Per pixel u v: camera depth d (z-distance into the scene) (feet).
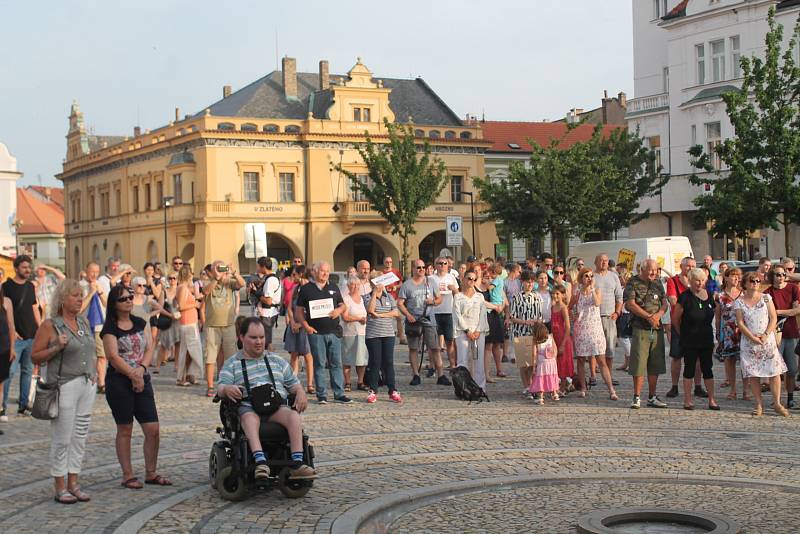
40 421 48.93
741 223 122.83
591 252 107.96
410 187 185.37
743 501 31.12
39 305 52.80
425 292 62.90
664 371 51.96
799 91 118.52
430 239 226.58
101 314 59.00
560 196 157.89
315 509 30.50
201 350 63.16
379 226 214.07
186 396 58.08
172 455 39.55
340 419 48.65
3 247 203.10
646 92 187.52
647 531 27.89
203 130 201.57
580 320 55.21
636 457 38.32
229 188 204.33
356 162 214.28
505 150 244.01
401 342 93.91
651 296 51.19
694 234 168.55
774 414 49.37
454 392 58.54
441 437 43.29
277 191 208.85
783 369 49.21
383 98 219.00
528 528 28.22
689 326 50.60
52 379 31.37
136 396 33.78
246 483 31.27
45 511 30.63
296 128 210.79
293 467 30.99
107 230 254.47
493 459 38.24
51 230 368.27
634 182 169.07
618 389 59.98
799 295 52.03
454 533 27.89
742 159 120.26
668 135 171.83
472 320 56.75
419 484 33.91
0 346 45.42
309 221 209.97
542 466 36.76
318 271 54.49
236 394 31.58
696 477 34.47
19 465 37.86
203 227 203.10
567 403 53.83
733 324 54.03
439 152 222.89
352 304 56.95
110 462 38.17
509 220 164.66
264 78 225.97
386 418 48.93
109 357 32.96
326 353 54.95
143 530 28.27
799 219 120.88
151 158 227.81
